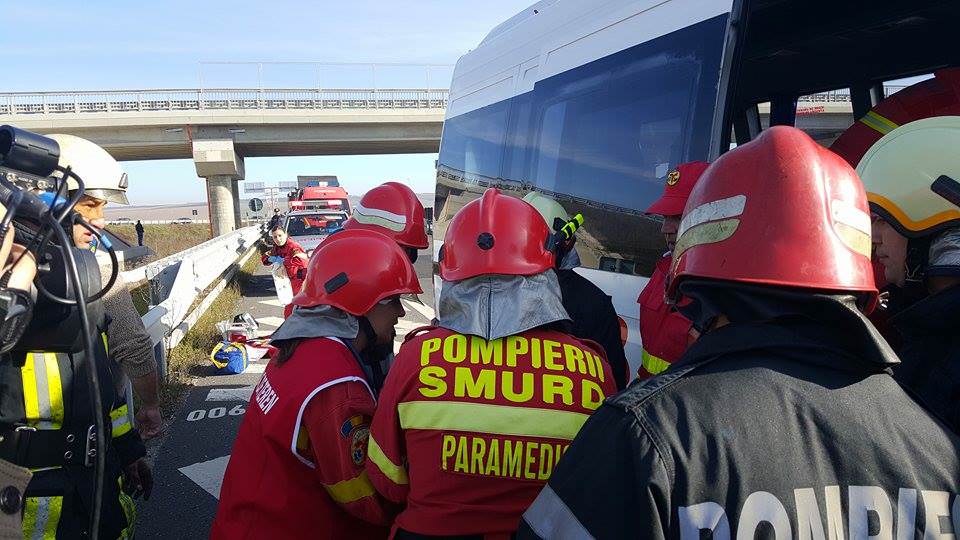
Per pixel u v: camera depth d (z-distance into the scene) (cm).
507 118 474
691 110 275
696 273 108
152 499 397
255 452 185
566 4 411
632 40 327
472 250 166
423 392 155
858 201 106
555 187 387
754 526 90
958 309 142
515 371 156
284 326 196
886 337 208
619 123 329
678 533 90
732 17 259
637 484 92
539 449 149
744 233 103
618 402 102
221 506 190
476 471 150
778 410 97
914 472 99
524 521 107
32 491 179
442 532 150
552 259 175
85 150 254
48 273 149
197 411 558
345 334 194
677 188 254
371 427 171
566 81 389
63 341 157
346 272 196
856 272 101
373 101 3938
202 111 3741
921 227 160
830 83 453
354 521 198
